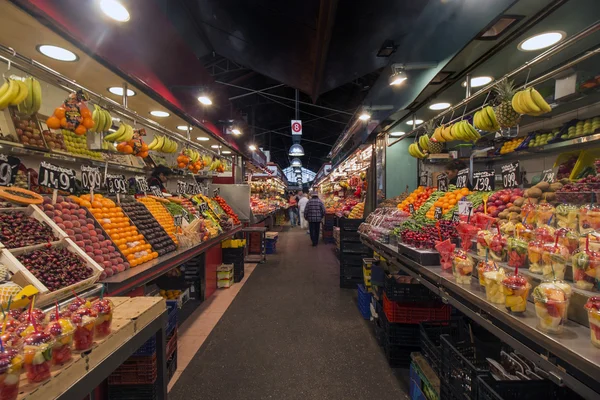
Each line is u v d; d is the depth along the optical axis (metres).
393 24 3.96
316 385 2.63
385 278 3.11
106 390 2.12
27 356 1.03
